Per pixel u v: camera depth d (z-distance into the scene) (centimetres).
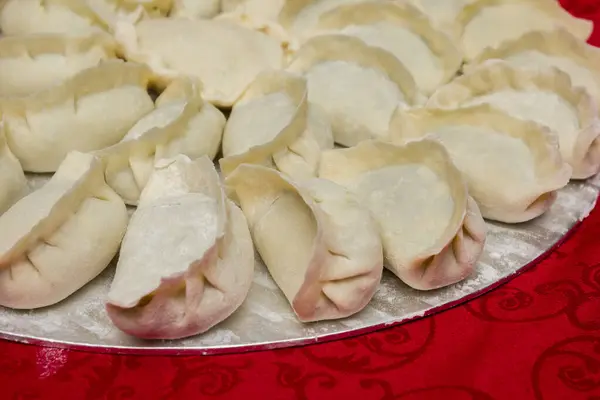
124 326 51
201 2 70
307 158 59
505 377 51
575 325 53
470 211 55
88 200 56
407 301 55
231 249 53
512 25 68
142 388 51
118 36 64
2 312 54
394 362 52
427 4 68
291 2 68
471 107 59
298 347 52
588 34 68
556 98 61
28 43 63
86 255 54
